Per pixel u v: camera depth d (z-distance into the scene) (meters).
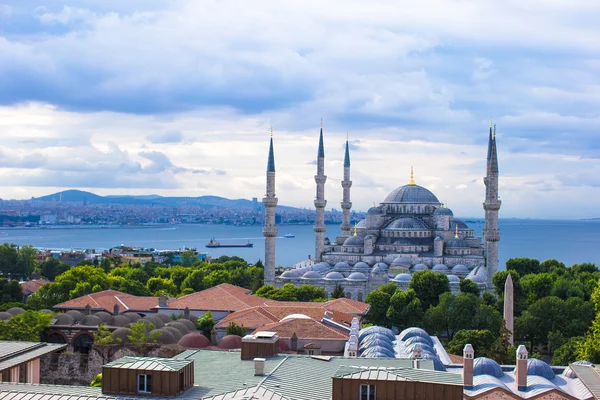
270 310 179.75
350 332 146.12
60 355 127.56
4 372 77.31
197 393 71.44
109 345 130.12
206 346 139.00
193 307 196.38
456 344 169.88
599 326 134.50
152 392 70.31
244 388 71.81
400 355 119.38
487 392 93.06
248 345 87.75
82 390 71.81
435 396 67.44
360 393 68.12
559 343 183.38
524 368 98.44
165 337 141.38
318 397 70.12
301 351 136.50
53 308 198.62
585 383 88.00
